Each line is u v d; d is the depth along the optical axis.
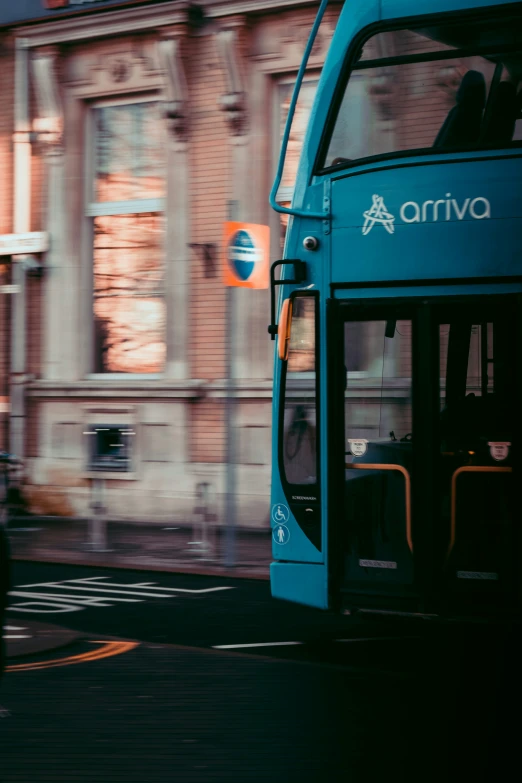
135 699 8.77
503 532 9.80
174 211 21.88
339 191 10.56
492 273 9.85
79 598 13.81
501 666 10.04
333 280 10.54
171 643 11.12
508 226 9.83
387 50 10.48
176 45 21.55
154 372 22.47
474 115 10.07
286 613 12.84
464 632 11.08
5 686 9.20
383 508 10.32
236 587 14.70
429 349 10.08
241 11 20.80
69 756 7.29
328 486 10.58
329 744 7.55
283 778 6.83
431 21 10.31
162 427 21.83
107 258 23.03
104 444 22.62
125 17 22.02
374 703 8.68
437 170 10.11
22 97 23.62
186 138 21.75
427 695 8.98
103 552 17.61
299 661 10.26
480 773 6.92
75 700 8.74
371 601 10.36
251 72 21.05
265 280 15.70
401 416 10.23
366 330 10.39
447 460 10.03
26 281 23.64
